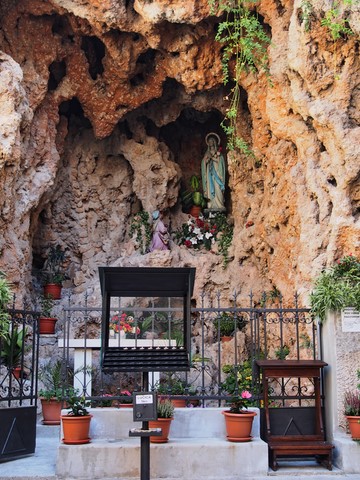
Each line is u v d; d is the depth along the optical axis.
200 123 16.75
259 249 14.34
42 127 13.84
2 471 7.14
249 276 14.70
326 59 11.37
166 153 16.03
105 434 7.60
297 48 11.50
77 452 7.05
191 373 12.41
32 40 13.54
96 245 15.77
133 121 15.73
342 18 10.76
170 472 7.10
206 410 7.80
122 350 6.36
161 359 6.31
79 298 14.72
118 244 15.88
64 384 8.09
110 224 15.91
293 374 7.87
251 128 14.96
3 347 9.45
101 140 15.88
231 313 14.31
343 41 11.10
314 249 11.66
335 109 11.29
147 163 15.66
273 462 7.39
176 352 6.38
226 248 15.20
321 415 7.83
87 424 7.28
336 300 7.91
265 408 7.72
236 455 7.22
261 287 14.37
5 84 11.70
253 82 13.44
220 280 14.86
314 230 11.77
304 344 11.34
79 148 15.77
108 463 7.06
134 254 15.32
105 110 14.68
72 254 15.73
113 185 15.98
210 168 15.99
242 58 13.06
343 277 8.45
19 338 9.71
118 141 15.87
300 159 12.47
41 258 15.60
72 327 14.01
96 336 14.09
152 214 15.52
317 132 11.75
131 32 13.36
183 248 15.51
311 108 11.46
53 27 13.90
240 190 15.16
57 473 7.00
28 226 13.35
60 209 15.64
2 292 7.71
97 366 12.26
